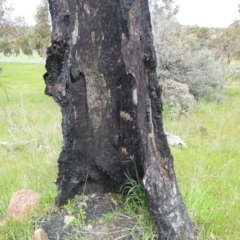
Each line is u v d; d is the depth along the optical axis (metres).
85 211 2.25
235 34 12.98
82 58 2.17
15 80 15.15
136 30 1.95
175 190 2.08
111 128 2.29
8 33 13.74
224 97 8.46
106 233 2.05
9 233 2.21
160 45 8.30
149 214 2.12
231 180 3.20
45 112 7.03
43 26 18.73
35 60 30.75
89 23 2.13
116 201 2.35
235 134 5.00
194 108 6.98
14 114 6.83
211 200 2.67
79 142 2.29
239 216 2.48
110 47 2.17
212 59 9.70
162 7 9.12
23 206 2.38
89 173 2.37
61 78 2.12
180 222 1.99
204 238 2.15
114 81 2.21
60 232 2.09
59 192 2.34
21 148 4.42
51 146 4.35
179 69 8.37
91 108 2.25
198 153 4.07
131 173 2.34
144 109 2.01
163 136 2.12
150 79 2.07
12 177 3.36
